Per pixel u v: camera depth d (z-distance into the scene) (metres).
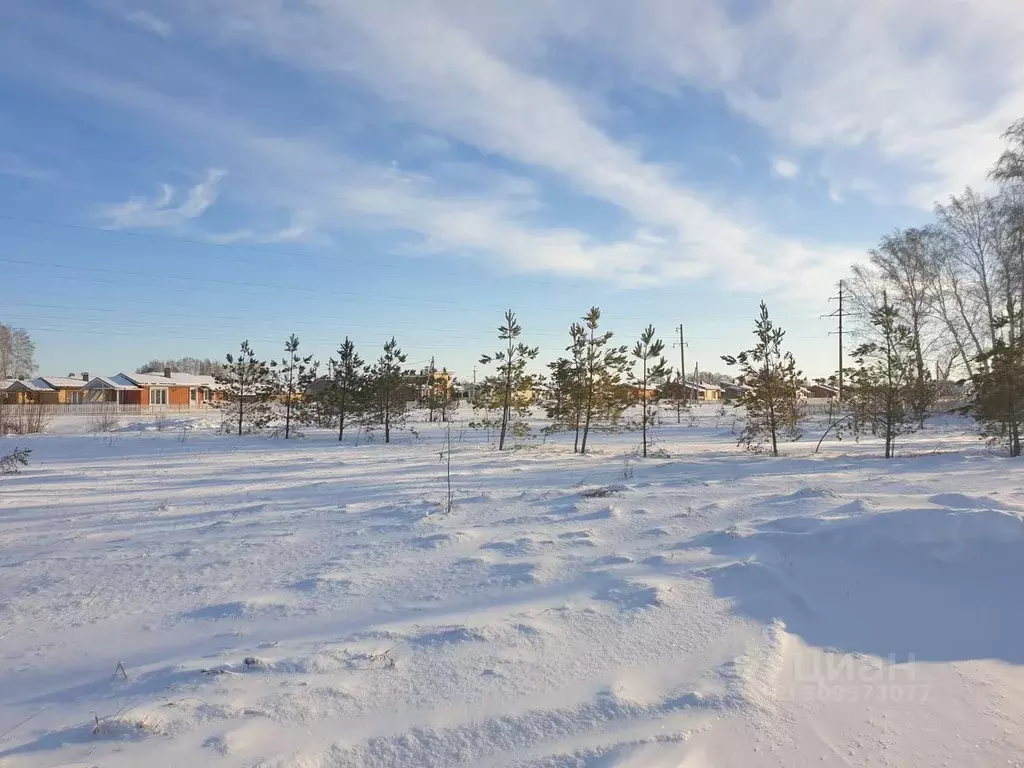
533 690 3.22
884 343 16.41
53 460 17.77
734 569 4.79
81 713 3.10
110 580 5.41
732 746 2.72
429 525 7.05
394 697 3.16
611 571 5.08
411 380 26.80
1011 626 3.95
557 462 15.33
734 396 18.28
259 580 5.30
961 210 33.91
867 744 2.74
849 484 9.27
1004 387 15.25
